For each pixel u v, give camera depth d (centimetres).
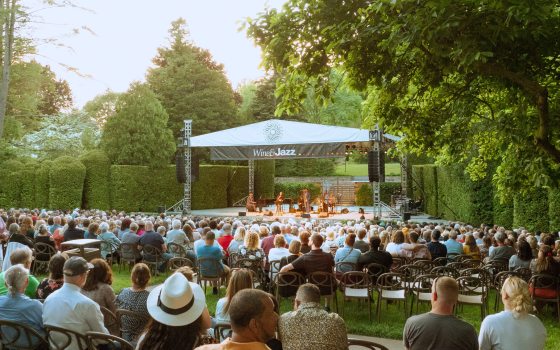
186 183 2809
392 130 947
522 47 692
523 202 1745
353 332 807
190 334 357
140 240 1233
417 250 1057
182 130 2762
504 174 984
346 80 825
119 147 3388
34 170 3030
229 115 5300
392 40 656
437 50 645
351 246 961
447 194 2748
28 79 3066
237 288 494
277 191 4375
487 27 629
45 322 485
